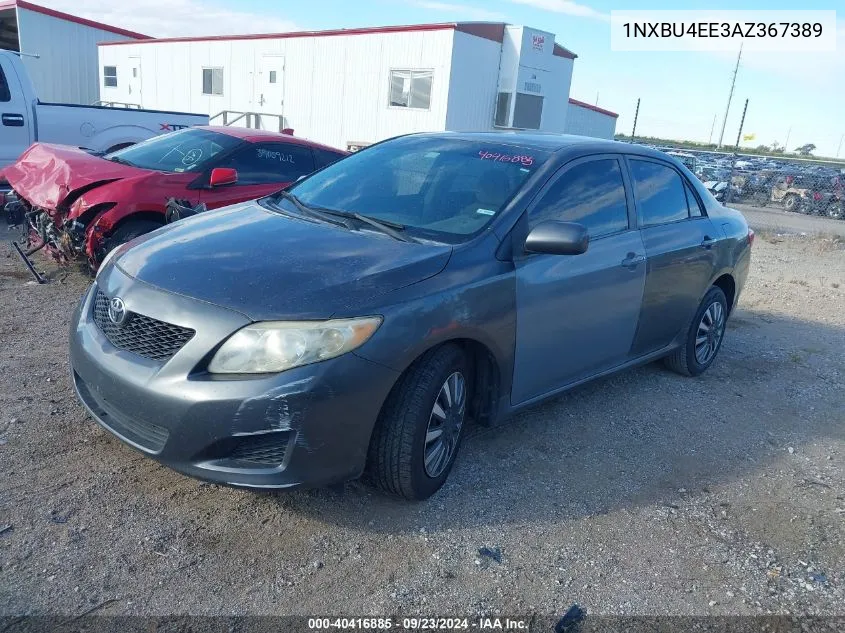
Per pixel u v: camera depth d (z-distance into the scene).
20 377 4.35
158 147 7.11
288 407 2.79
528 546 3.18
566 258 3.89
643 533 3.37
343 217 3.84
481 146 4.30
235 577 2.80
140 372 2.93
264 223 3.73
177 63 22.36
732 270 5.61
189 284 3.03
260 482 2.87
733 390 5.42
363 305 2.95
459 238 3.55
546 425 4.43
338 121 18.94
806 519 3.63
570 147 4.29
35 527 2.96
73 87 24.12
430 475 3.34
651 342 4.91
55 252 6.38
